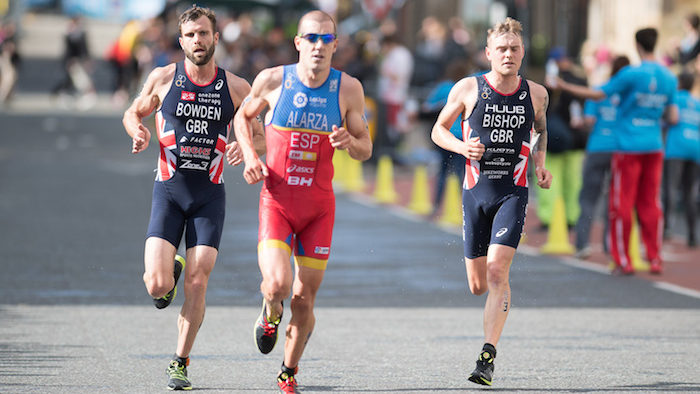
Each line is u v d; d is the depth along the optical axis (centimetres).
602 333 2405
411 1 9919
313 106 1767
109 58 10881
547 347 2255
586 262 3462
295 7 10794
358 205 4891
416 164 6525
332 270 3225
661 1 6769
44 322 2420
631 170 3177
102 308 2598
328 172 1789
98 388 1853
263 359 2112
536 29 7431
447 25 9631
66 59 10469
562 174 4038
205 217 1859
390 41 6506
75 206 4475
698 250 3766
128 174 5700
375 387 1895
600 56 5600
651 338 2353
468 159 1986
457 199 4319
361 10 10088
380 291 2905
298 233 1802
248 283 2975
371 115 6500
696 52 4306
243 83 1877
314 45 1748
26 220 4050
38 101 10731
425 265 3325
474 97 1962
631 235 3212
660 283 3084
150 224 1862
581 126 3922
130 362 2061
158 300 1895
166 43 10319
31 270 3083
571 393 1862
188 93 1852
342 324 2481
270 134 1783
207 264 1836
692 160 3803
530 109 1958
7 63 10125
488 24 9144
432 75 6675
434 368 2053
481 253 2009
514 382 1942
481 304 2750
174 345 2222
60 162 6166
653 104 3159
